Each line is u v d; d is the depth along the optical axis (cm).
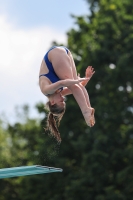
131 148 6550
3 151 8812
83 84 2448
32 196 7350
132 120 7000
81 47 7700
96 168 6606
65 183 7094
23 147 8838
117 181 6606
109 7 7425
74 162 7425
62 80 2303
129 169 6494
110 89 7050
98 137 6656
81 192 6719
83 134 7019
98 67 7262
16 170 2428
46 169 2459
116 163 6794
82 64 7219
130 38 7088
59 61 2378
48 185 7250
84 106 2364
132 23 7356
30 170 2442
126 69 6838
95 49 7194
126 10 7581
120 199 6412
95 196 6744
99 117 7019
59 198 7094
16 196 8612
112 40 7231
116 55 7175
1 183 8588
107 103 6938
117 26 7275
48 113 2553
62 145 7350
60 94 2431
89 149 6950
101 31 7262
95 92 7350
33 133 8556
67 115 7338
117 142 6831
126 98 7062
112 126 6919
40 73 2417
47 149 7219
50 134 2575
